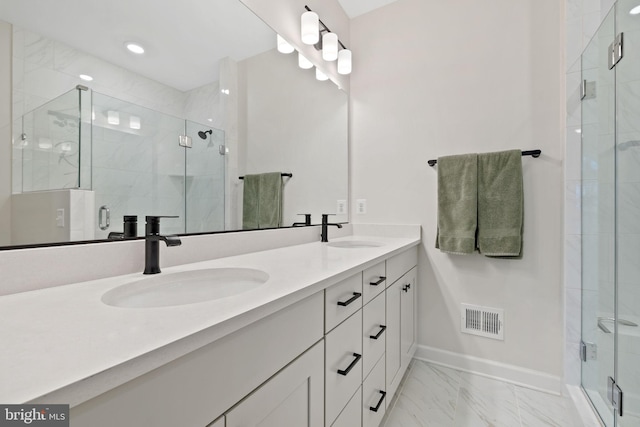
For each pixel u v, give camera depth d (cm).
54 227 78
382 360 137
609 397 125
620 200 121
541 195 171
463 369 192
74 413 35
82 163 85
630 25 114
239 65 144
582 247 153
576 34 154
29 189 73
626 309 115
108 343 44
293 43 181
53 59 79
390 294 150
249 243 140
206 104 126
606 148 132
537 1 173
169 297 90
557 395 165
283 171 171
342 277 96
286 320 72
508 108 180
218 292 99
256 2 154
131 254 93
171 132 111
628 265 115
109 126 92
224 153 135
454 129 196
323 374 88
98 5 90
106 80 91
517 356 177
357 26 234
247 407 60
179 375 48
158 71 107
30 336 47
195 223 120
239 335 59
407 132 212
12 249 71
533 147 173
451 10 198
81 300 65
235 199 140
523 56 177
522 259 175
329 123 213
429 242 204
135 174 99
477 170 180
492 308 184
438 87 202
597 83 138
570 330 156
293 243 172
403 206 214
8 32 71
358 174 231
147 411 43
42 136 76
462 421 145
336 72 223
